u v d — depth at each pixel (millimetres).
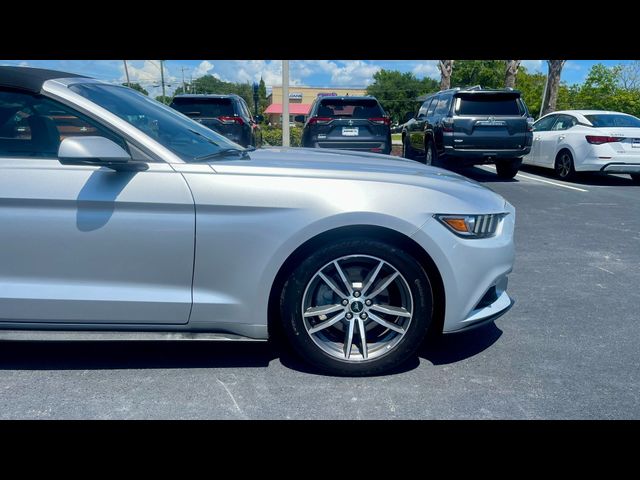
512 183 10102
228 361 2961
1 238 2566
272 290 2775
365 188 2668
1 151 2664
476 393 2670
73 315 2650
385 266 2709
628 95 38875
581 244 5727
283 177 2654
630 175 11164
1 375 2766
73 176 2562
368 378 2801
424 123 11211
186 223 2596
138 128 2711
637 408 2559
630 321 3646
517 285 4383
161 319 2695
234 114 10328
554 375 2865
